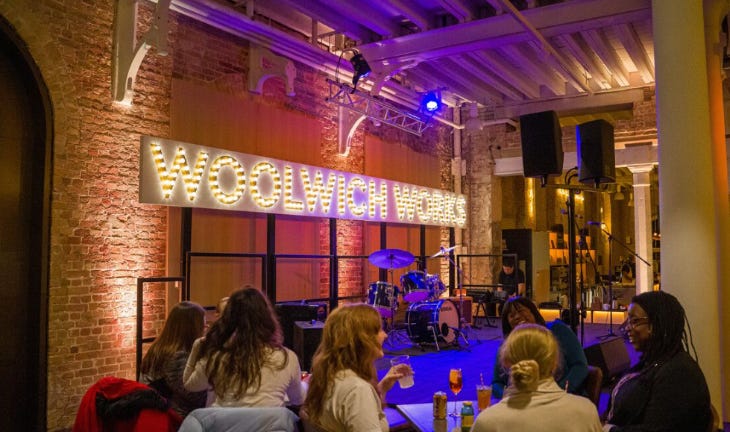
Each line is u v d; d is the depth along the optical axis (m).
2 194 5.27
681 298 4.86
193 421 2.46
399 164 10.72
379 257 8.32
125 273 6.14
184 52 6.86
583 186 5.78
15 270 5.33
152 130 6.45
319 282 8.75
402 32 8.30
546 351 2.06
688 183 4.90
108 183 6.00
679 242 4.90
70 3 5.70
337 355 2.35
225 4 7.32
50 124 5.53
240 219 7.50
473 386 6.31
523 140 6.06
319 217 8.79
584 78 10.57
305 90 8.57
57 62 5.57
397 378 2.94
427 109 9.77
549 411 1.93
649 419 2.27
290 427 2.52
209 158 6.78
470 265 12.30
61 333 5.55
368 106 9.11
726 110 10.18
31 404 5.35
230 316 2.82
